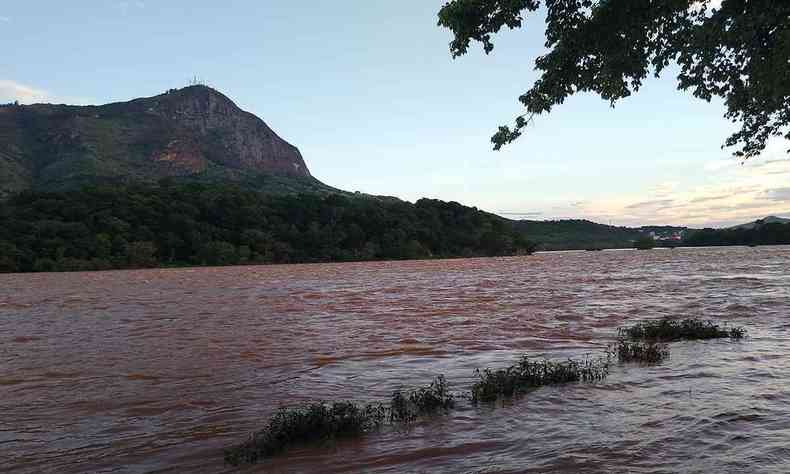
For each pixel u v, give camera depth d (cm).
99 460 571
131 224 10012
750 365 865
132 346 1321
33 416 743
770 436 528
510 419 644
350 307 2205
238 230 11212
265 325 1670
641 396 707
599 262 7762
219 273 6656
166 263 9619
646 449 512
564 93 545
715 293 2352
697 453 494
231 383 910
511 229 14988
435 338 1328
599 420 615
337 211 12694
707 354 974
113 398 829
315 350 1204
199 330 1580
